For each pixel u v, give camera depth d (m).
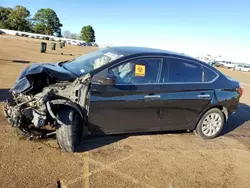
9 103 4.45
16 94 4.46
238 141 6.12
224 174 4.47
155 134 5.79
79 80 4.37
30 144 4.56
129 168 4.23
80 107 4.41
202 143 5.68
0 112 5.89
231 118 8.10
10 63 14.19
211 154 5.18
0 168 3.74
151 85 4.93
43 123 4.12
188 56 5.61
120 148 4.89
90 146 4.82
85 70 4.81
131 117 4.87
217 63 65.69
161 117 5.19
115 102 4.63
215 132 5.98
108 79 4.31
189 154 5.04
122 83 4.67
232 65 63.31
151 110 5.02
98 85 4.45
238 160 5.09
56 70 4.59
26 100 4.33
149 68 4.95
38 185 3.49
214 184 4.12
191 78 5.45
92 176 3.87
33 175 3.69
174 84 5.18
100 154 4.57
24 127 4.69
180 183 4.00
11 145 4.44
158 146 5.20
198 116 5.67
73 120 4.33
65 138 4.28
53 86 4.47
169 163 4.57
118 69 4.67
